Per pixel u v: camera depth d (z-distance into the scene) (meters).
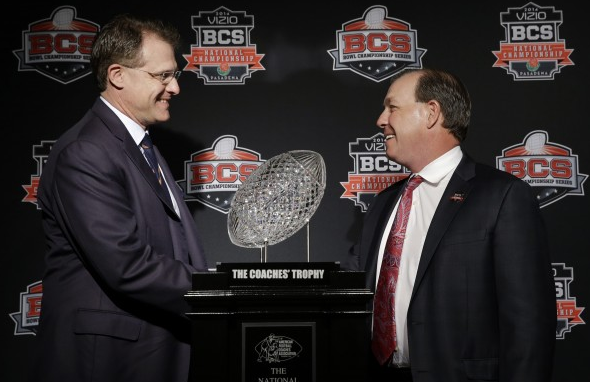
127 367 2.07
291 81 3.21
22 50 3.16
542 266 2.03
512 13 3.22
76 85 3.17
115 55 2.24
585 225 3.14
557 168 3.17
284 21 3.22
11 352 3.04
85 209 2.04
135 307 2.10
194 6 3.21
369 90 3.21
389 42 3.21
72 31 3.18
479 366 2.00
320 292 1.71
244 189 2.05
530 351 1.95
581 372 3.07
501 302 2.01
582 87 3.20
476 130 3.19
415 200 2.27
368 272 2.33
